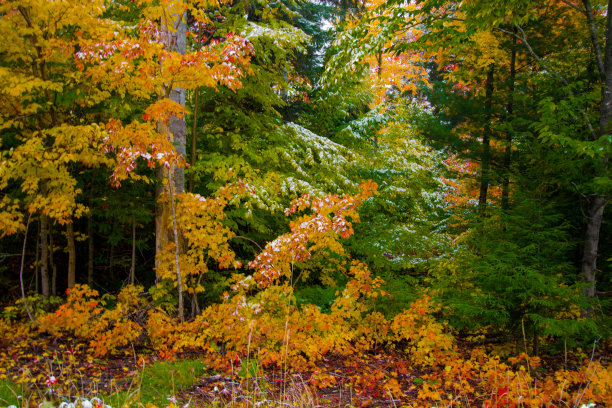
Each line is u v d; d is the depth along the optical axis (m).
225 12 7.64
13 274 7.13
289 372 4.71
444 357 5.35
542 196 6.02
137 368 4.34
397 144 11.20
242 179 6.62
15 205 5.21
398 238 7.79
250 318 5.23
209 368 4.63
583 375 4.43
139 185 6.95
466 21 7.07
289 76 11.45
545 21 8.10
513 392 3.96
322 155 8.14
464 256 6.33
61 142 5.09
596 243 5.93
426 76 14.67
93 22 5.29
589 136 6.38
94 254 7.92
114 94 6.30
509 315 5.47
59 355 4.59
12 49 5.07
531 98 7.57
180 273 5.84
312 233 5.66
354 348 5.68
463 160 9.30
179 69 5.02
